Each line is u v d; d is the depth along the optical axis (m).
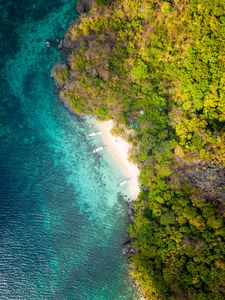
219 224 43.78
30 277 52.09
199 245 44.03
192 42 45.16
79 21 50.22
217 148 44.72
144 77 47.56
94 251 51.91
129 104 48.41
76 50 49.56
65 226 52.47
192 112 46.47
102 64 47.72
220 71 44.59
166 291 45.16
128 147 51.31
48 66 52.75
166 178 47.28
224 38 44.31
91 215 52.34
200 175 45.12
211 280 43.28
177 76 46.47
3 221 52.72
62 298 51.59
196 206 45.19
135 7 46.41
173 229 45.53
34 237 52.53
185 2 44.31
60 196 52.75
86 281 51.69
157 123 47.72
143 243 46.78
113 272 51.41
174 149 46.50
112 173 52.06
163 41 46.12
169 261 45.41
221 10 43.75
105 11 47.56
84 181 52.59
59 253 52.25
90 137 52.22
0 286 52.03
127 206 51.75
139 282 49.03
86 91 48.69
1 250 52.41
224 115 45.66
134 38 47.34
